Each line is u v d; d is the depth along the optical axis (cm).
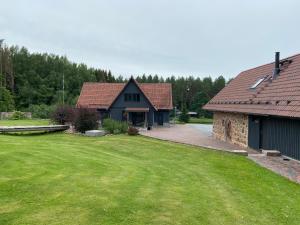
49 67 9238
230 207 904
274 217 846
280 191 1109
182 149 2034
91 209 821
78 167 1278
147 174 1255
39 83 8544
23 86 8244
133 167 1379
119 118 4606
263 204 950
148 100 4572
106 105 4756
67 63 9925
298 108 1564
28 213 781
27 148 1658
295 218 848
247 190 1101
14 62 8531
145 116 4512
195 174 1330
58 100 7519
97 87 5091
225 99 3000
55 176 1109
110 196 924
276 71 2314
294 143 1681
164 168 1427
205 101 8225
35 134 2916
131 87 4584
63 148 1784
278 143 1878
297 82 1827
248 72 3175
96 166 1323
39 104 7725
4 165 1235
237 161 1675
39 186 984
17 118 5450
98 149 1923
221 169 1465
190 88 9781
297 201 1002
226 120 2866
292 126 1702
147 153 1877
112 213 803
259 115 1986
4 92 6444
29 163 1290
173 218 796
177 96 9750
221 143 2741
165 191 1016
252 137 2256
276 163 1642
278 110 1766
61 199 881
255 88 2469
